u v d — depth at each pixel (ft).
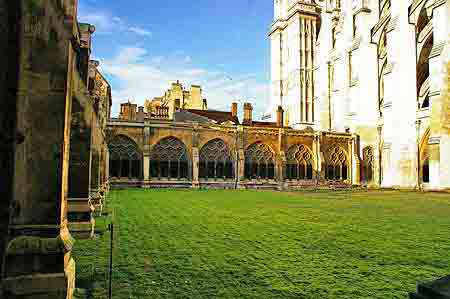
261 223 40.42
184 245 28.55
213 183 122.93
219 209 54.29
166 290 18.21
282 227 37.68
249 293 17.88
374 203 68.59
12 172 14.60
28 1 15.46
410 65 130.11
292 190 118.42
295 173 134.21
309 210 54.60
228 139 126.00
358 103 156.66
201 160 122.83
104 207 54.29
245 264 23.11
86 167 32.17
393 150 130.31
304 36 202.59
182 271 21.50
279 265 22.91
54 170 15.17
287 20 213.87
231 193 94.89
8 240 14.26
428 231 35.83
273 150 131.34
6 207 14.39
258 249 27.35
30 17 15.44
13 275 14.03
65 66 15.71
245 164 128.16
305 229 36.55
